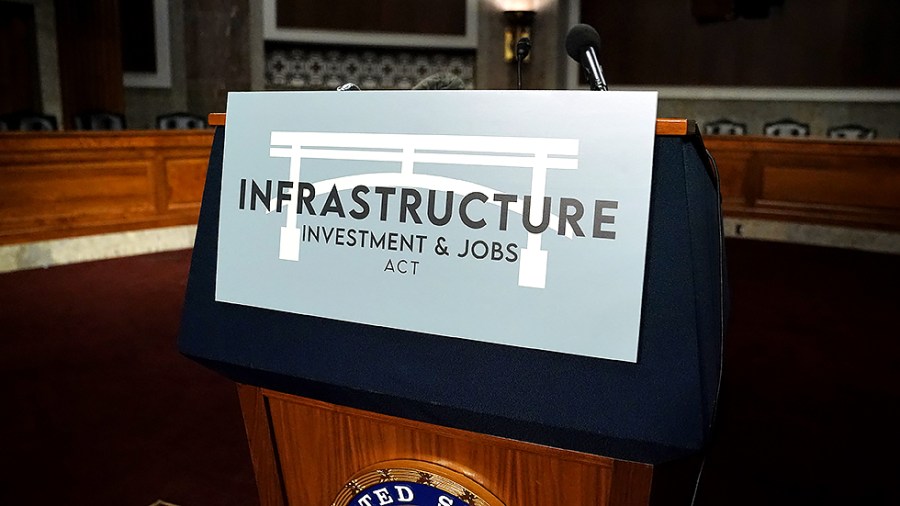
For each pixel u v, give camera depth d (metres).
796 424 2.81
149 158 6.23
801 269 5.77
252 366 0.97
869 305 4.68
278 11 8.98
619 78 9.68
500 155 0.83
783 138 6.84
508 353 0.83
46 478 2.34
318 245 0.93
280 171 0.96
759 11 8.33
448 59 9.69
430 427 0.96
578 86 9.66
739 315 4.43
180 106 9.02
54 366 3.40
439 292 0.86
